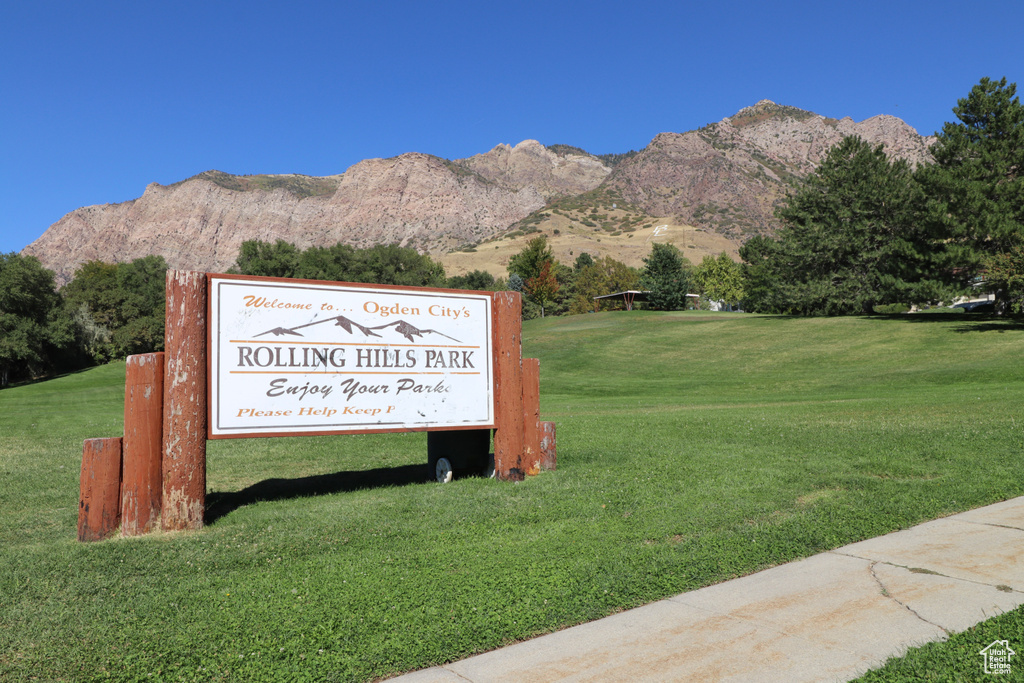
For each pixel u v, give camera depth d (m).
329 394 8.59
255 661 4.12
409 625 4.58
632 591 5.11
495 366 9.71
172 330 7.38
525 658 4.10
